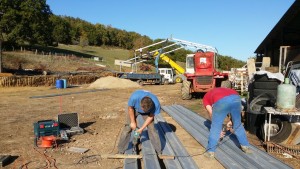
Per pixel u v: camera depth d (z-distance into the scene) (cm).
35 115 1083
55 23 8500
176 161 523
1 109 1244
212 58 1427
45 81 2850
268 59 1720
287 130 633
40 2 4869
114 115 1053
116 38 10075
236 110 534
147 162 493
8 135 757
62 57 4731
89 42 9375
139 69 5144
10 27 4178
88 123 906
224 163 511
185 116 958
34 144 651
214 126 545
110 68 4734
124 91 2205
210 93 553
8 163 542
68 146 647
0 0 3931
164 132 734
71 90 2309
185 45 2788
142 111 517
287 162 540
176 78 3256
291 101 632
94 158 562
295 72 1010
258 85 795
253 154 553
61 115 752
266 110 642
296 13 1372
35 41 4941
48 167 519
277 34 1677
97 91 2211
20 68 3322
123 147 562
